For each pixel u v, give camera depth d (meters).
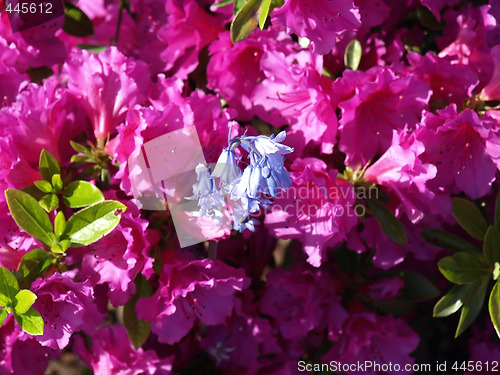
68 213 0.46
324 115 0.46
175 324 0.47
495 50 0.47
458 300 0.48
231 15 0.51
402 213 0.49
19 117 0.44
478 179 0.46
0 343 0.49
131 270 0.44
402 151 0.44
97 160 0.46
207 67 0.51
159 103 0.46
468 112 0.44
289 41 0.50
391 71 0.45
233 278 0.46
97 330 0.51
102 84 0.46
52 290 0.43
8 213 0.45
